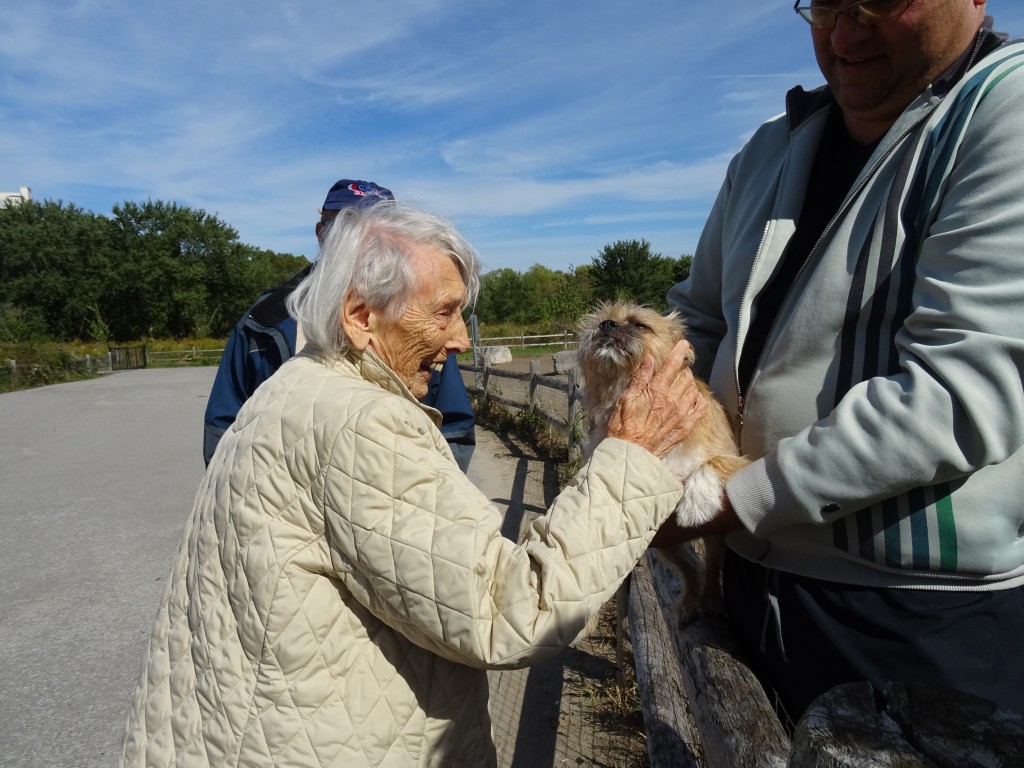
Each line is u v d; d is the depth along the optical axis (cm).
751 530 162
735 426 210
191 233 5344
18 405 1827
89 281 4903
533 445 1053
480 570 139
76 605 532
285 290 314
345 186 352
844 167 185
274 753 143
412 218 169
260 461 151
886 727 92
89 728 381
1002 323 128
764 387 181
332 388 152
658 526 159
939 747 86
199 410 1631
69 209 5300
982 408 127
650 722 250
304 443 146
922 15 150
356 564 142
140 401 1847
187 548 168
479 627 137
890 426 136
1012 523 144
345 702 147
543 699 404
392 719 151
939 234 141
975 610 147
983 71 146
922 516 145
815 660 164
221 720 147
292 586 145
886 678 150
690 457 197
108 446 1169
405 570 138
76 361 2839
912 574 149
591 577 143
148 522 731
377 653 152
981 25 164
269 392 163
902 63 158
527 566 142
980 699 93
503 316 4731
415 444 147
